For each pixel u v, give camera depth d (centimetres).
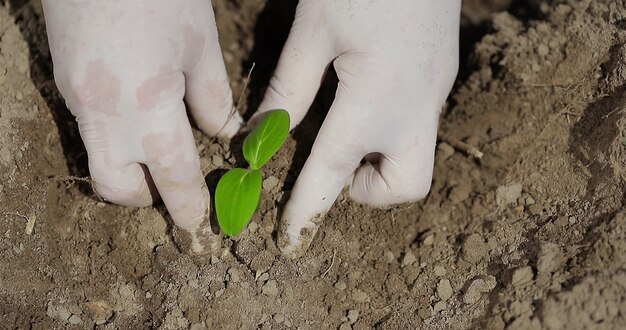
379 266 59
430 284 58
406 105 55
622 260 53
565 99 62
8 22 62
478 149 63
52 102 61
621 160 57
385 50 55
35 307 57
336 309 57
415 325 56
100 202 59
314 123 61
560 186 59
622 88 59
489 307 55
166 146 53
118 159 53
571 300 53
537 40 64
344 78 56
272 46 67
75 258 58
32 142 59
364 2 56
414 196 57
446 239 60
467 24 70
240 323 56
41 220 58
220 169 59
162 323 56
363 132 55
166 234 58
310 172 55
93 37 52
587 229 56
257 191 54
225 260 57
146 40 52
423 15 56
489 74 65
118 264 58
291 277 57
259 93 65
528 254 56
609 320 52
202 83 56
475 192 62
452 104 66
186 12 54
